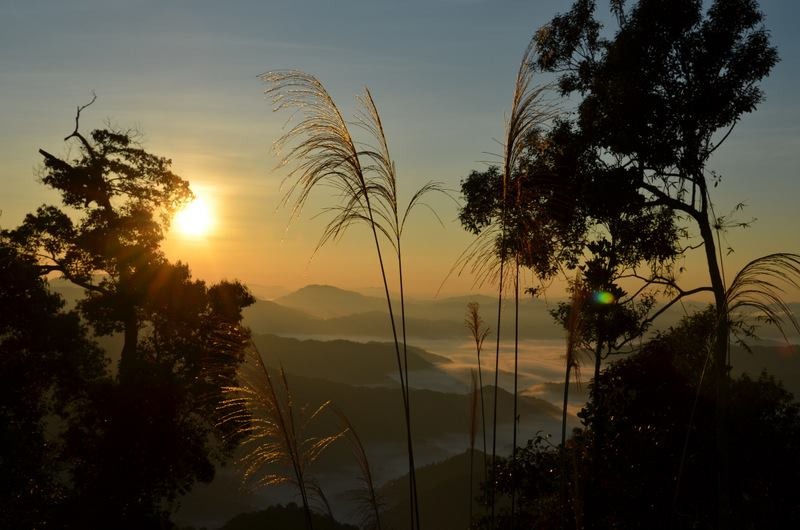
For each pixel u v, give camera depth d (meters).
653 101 12.74
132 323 25.77
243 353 4.83
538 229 5.67
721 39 12.81
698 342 11.16
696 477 9.00
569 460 7.55
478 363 6.77
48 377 22.14
